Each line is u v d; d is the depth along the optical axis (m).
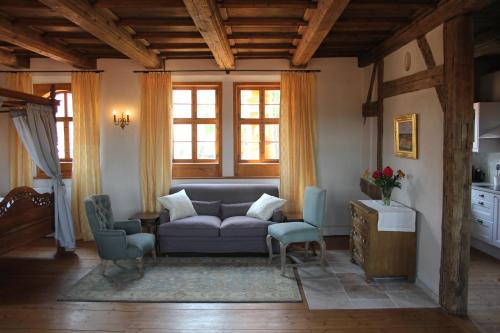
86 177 5.85
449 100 3.32
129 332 3.14
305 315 3.44
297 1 3.47
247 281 4.23
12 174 5.88
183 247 5.05
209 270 4.59
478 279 4.28
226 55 4.92
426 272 3.91
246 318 3.38
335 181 6.08
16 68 5.85
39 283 4.19
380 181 4.39
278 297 3.79
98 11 3.60
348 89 6.00
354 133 6.05
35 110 4.89
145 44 5.08
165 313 3.48
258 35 4.64
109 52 5.60
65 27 4.34
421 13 3.84
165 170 5.87
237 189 5.74
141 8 3.65
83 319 3.37
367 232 4.15
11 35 4.14
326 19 3.49
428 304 3.63
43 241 5.86
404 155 4.40
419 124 4.05
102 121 5.96
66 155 6.14
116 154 5.97
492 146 5.02
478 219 5.21
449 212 3.35
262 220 5.14
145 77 5.83
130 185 6.00
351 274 4.43
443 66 3.46
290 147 5.88
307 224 4.73
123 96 5.93
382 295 3.85
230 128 6.06
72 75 5.82
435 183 3.70
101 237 4.25
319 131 6.05
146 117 5.84
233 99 6.05
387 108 5.04
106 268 4.66
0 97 4.28
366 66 5.86
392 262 4.12
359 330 3.17
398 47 4.62
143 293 3.90
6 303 3.69
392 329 3.18
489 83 5.30
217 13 3.53
